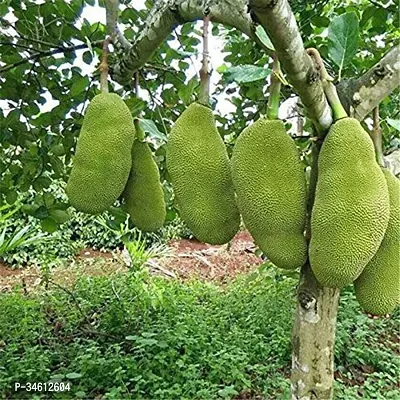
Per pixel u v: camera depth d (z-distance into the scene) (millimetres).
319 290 1396
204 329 3963
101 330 4285
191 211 1274
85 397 3180
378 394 3131
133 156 1568
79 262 7062
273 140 1192
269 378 3389
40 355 3504
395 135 2512
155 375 3287
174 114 2760
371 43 2707
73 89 2309
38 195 2758
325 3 2639
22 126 2760
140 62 1683
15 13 2564
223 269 7281
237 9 1214
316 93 1148
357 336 3875
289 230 1188
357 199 1105
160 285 5277
